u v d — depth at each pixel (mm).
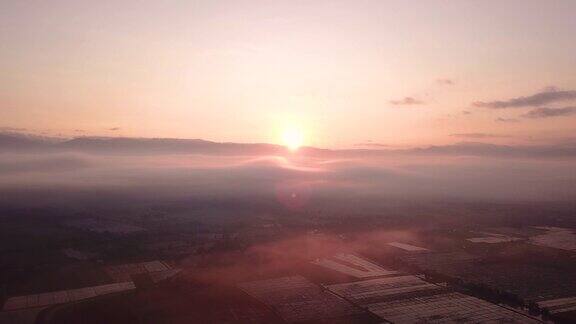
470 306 101688
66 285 117125
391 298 107062
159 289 112562
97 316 93875
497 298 108688
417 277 126688
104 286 116062
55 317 93062
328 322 91688
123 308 98812
